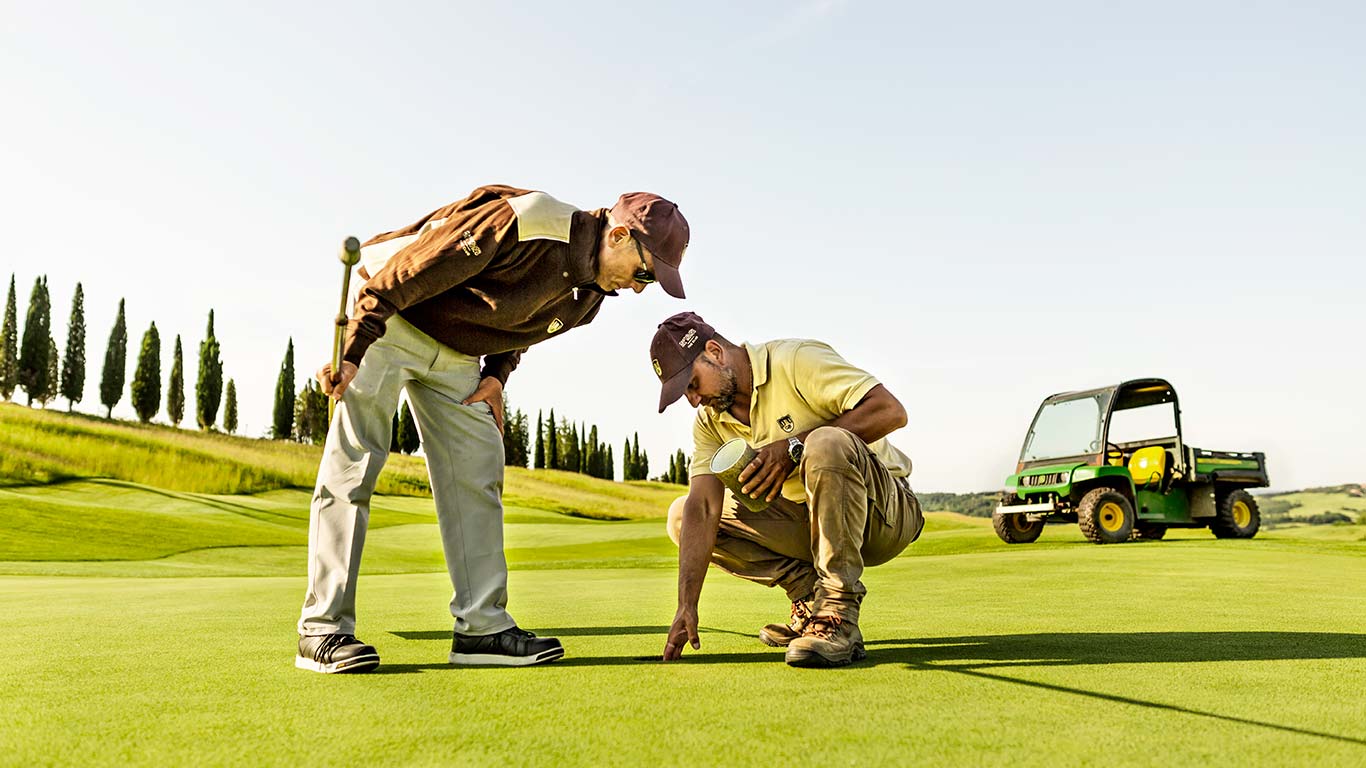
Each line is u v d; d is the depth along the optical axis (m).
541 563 9.05
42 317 50.47
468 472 2.26
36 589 4.69
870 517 2.24
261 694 1.63
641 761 1.14
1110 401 10.93
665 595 4.12
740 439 2.20
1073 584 4.21
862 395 2.21
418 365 2.24
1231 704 1.44
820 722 1.33
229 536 15.29
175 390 54.88
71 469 34.34
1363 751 1.14
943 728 1.28
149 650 2.24
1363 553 6.97
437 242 2.14
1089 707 1.42
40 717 1.43
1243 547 7.87
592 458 73.44
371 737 1.29
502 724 1.36
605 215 2.35
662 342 2.40
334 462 2.10
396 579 6.02
